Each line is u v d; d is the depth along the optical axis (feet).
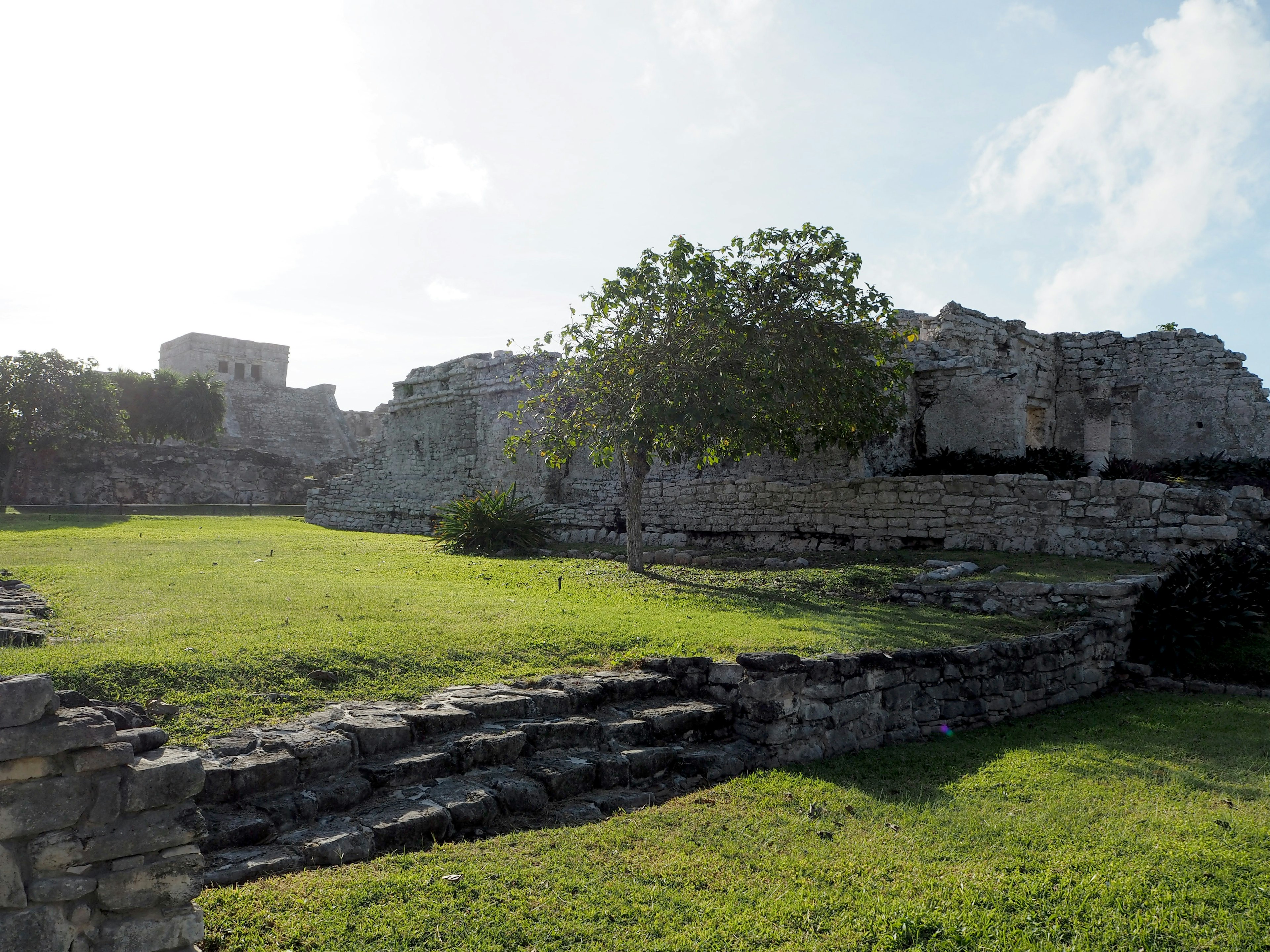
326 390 200.23
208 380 150.92
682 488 65.21
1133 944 13.65
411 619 29.68
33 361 105.91
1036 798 20.51
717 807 19.33
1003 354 71.15
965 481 51.88
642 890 15.07
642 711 22.93
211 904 13.23
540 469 76.18
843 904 14.90
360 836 15.53
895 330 53.47
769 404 44.83
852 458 55.98
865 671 25.62
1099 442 63.05
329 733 17.97
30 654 20.12
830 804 19.86
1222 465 64.39
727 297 46.06
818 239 48.67
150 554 46.29
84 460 113.09
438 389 89.04
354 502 94.48
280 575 39.91
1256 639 37.22
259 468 130.21
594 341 49.60
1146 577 39.70
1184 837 17.90
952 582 40.11
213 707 18.89
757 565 51.34
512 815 17.84
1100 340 76.59
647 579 47.11
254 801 16.07
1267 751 25.00
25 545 48.70
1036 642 31.22
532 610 33.50
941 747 25.45
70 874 10.78
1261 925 14.23
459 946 12.91
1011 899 15.06
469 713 20.15
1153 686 35.14
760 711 23.09
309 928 12.92
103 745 11.12
